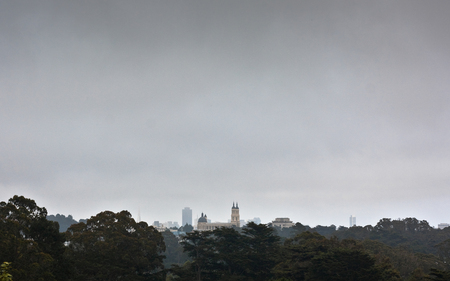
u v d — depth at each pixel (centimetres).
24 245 6650
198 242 11225
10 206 7381
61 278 7294
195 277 10850
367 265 9188
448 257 15925
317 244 10706
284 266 10169
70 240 9250
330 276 9081
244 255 10531
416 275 9619
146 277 10256
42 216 7894
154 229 11300
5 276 2944
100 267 8600
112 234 9750
